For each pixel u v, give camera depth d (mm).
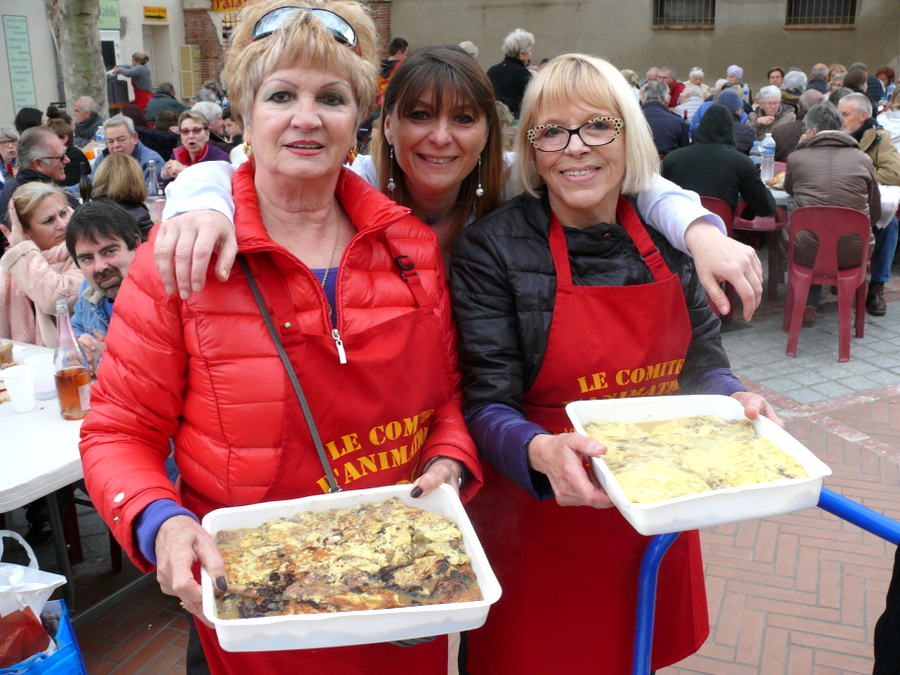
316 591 1180
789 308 5793
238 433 1384
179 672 2727
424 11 17359
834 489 3738
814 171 5195
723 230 1645
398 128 1823
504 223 1700
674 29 16578
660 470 1336
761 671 2656
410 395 1512
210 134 7891
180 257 1234
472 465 1522
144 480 1320
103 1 18047
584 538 1794
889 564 3188
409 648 1534
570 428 1732
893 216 5758
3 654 2061
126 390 1390
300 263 1360
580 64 1605
